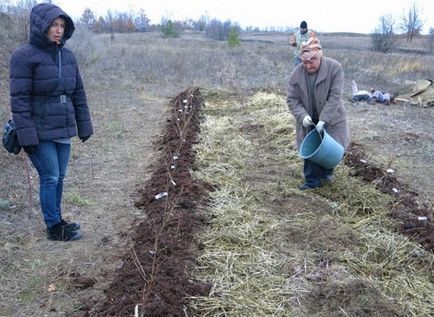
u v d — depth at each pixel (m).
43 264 4.31
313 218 5.24
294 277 4.11
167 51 24.05
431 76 19.83
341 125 5.89
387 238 4.78
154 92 13.70
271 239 4.76
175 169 6.51
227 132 8.87
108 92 13.30
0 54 14.67
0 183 6.01
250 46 33.81
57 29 4.14
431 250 4.64
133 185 6.36
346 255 4.45
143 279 3.86
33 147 4.24
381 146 8.41
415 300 3.89
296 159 7.25
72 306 3.77
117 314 3.47
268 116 9.90
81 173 6.70
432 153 8.02
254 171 6.71
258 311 3.66
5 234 4.78
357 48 37.31
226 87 14.26
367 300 3.73
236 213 5.25
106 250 4.62
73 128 4.53
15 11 18.09
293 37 12.88
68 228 4.85
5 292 3.89
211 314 3.64
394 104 12.71
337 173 6.49
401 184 6.43
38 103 4.26
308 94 5.77
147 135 8.96
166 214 5.04
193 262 4.27
